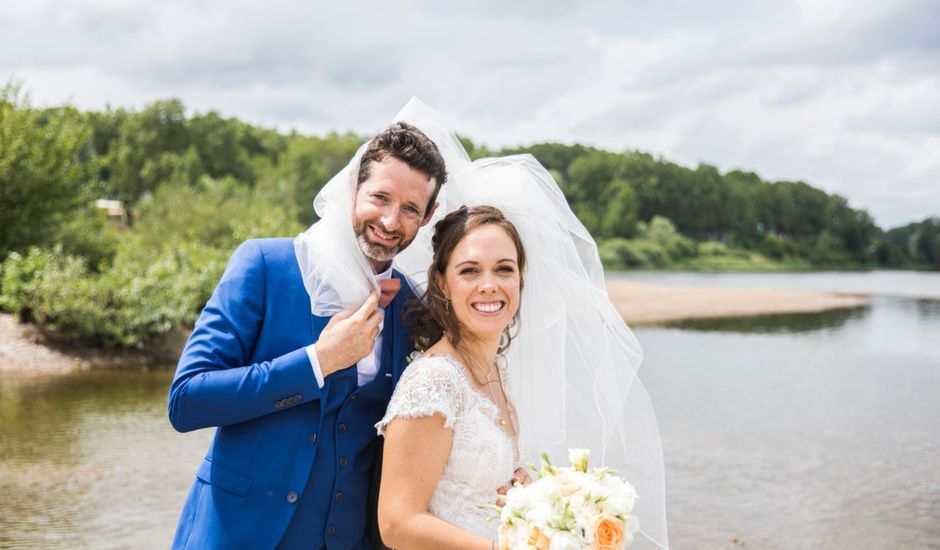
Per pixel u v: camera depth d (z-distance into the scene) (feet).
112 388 41.88
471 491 7.68
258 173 277.85
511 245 8.31
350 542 8.40
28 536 20.65
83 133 65.05
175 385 7.77
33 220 61.31
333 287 8.11
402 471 7.38
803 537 22.22
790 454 31.65
